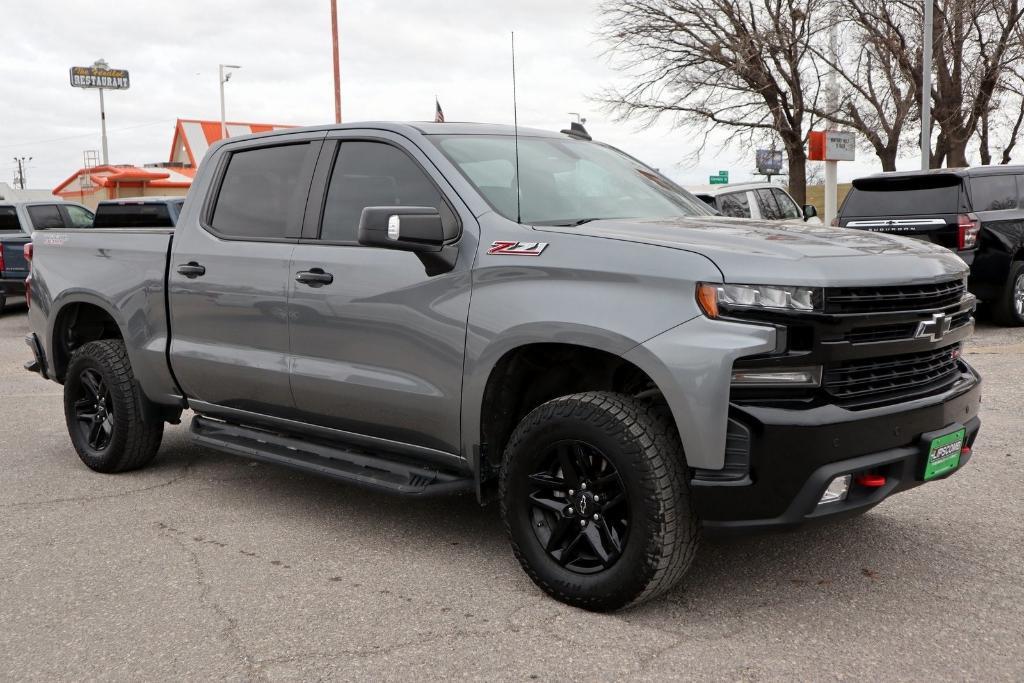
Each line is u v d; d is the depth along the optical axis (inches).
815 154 708.7
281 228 179.9
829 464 123.8
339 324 165.3
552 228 143.8
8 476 221.6
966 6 927.0
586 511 136.7
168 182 1317.7
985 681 115.3
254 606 142.5
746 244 131.5
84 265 219.1
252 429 197.5
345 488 207.3
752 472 122.9
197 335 193.6
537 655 124.6
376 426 164.7
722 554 159.5
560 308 135.0
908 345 131.1
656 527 127.8
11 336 528.1
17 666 124.3
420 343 153.6
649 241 132.9
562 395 156.0
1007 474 202.2
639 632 130.6
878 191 434.9
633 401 133.7
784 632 129.9
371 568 157.6
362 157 171.5
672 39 1029.2
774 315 121.5
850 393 127.6
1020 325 430.6
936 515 177.5
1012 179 431.2
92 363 218.2
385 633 132.4
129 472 223.9
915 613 135.3
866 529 170.4
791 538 166.4
